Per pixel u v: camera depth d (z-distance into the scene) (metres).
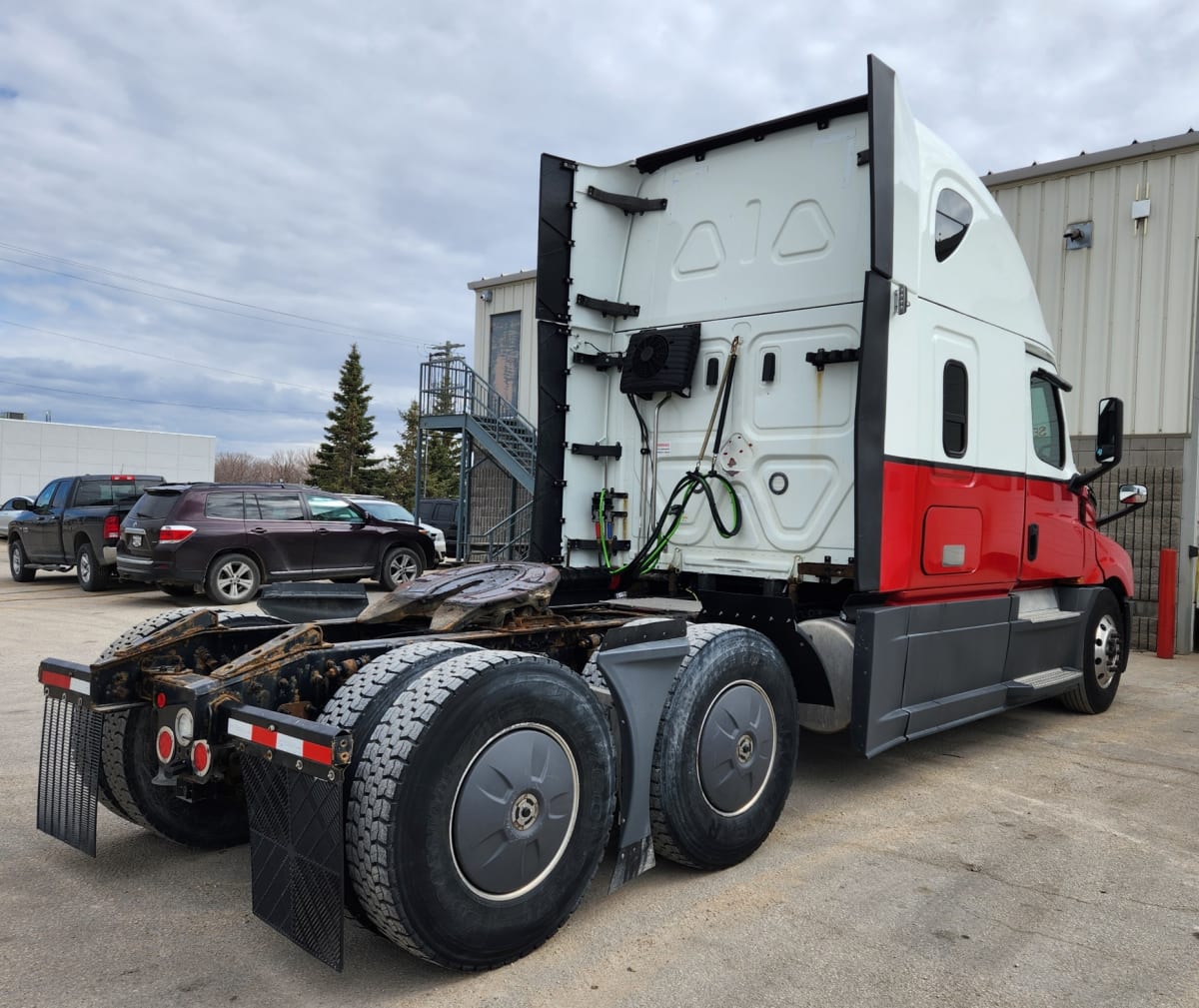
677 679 3.37
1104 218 10.41
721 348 4.98
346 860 2.50
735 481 4.85
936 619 4.51
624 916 3.12
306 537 12.26
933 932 3.03
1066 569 5.98
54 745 3.27
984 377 5.00
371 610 3.67
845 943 2.94
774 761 3.74
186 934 2.93
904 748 5.55
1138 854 3.79
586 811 2.91
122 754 3.26
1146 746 5.65
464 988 2.62
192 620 3.26
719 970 2.75
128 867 3.46
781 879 3.47
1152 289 10.12
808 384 4.60
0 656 7.75
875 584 4.02
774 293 4.79
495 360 17.58
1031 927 3.09
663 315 5.28
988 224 5.13
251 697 2.83
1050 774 5.00
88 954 2.78
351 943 2.91
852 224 4.52
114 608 11.27
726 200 5.06
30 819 3.94
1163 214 10.03
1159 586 9.73
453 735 2.52
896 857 3.72
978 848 3.84
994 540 5.07
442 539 14.88
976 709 4.89
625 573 5.33
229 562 11.59
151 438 38.56
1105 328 10.41
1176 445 9.99
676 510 5.09
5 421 34.81
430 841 2.46
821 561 4.48
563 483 5.30
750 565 4.74
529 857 2.73
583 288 5.35
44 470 35.81
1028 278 5.62
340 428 58.84
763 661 3.69
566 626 3.67
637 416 5.32
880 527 4.06
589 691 2.96
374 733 2.53
